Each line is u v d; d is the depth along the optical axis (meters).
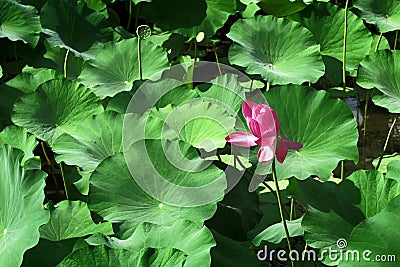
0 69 5.03
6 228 3.98
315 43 5.12
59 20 5.39
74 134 4.42
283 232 4.15
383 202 4.07
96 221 4.05
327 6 5.40
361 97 5.93
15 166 4.04
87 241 3.96
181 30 5.62
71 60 5.42
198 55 5.93
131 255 3.78
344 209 4.06
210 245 3.84
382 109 5.81
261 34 5.14
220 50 6.50
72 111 4.69
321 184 4.30
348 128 4.41
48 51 5.46
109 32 5.50
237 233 4.37
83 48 5.43
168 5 5.66
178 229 3.92
